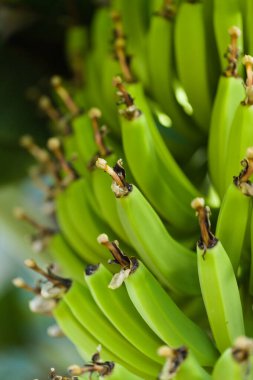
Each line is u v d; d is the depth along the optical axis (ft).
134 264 2.96
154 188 3.29
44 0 4.36
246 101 3.08
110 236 3.52
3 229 4.69
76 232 3.62
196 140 3.69
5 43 4.44
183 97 3.69
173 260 3.11
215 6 3.46
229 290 2.92
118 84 3.26
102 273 3.09
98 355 2.94
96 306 3.21
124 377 2.92
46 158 3.81
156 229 3.08
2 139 4.37
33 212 4.72
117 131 3.81
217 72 3.58
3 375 4.96
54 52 4.46
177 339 2.98
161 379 2.77
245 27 3.45
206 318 3.29
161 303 2.97
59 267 3.82
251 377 2.75
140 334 3.08
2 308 5.07
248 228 3.12
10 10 4.40
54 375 2.98
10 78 4.40
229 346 2.97
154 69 3.64
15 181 4.48
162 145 3.36
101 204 3.41
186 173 3.72
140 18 3.98
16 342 5.06
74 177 3.60
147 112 3.41
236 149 3.11
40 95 4.39
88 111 3.85
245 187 2.97
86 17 4.40
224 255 2.90
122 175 3.04
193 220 3.34
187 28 3.49
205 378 2.83
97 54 4.06
